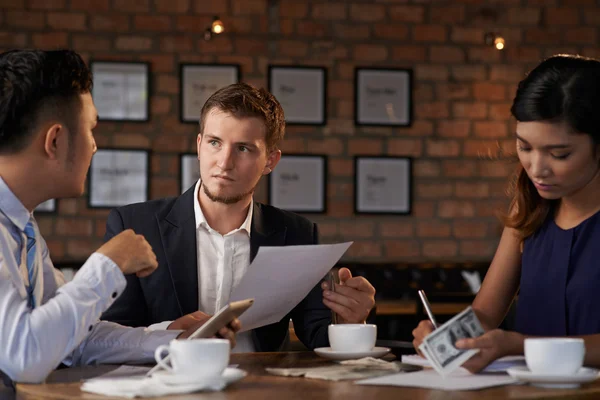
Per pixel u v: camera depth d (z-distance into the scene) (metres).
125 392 1.23
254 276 1.57
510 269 1.91
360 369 1.52
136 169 4.68
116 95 4.67
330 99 4.86
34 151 1.51
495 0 5.00
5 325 1.36
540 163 1.58
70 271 4.42
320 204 4.82
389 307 4.52
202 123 2.02
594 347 1.49
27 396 1.31
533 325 1.81
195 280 2.02
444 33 4.95
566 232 1.77
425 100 4.93
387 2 4.91
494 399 1.21
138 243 1.51
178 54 4.73
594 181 1.72
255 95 2.00
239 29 4.79
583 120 1.52
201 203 2.09
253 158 1.98
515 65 5.00
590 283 1.71
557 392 1.27
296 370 1.50
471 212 4.95
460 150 4.95
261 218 2.14
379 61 4.90
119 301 1.98
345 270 1.84
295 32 4.84
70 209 4.62
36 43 4.63
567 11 5.05
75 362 1.72
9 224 1.54
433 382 1.36
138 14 4.71
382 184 4.88
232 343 1.54
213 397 1.23
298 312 2.12
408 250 4.89
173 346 1.30
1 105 1.48
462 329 1.43
